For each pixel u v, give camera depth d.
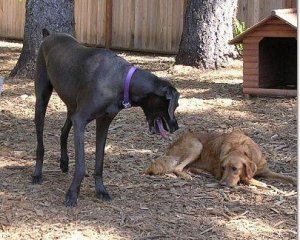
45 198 5.32
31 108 7.81
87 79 5.08
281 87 8.46
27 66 9.21
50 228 4.88
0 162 6.09
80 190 5.46
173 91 4.98
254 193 5.46
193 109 7.78
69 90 5.24
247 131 7.00
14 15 14.91
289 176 5.75
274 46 8.55
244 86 8.16
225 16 9.76
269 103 7.95
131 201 5.30
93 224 4.94
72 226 4.91
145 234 4.82
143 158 6.22
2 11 15.15
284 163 6.12
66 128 5.66
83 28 13.52
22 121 7.33
